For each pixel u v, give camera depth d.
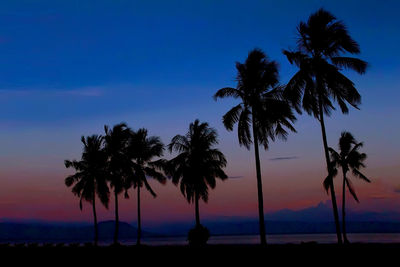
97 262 27.91
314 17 29.48
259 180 32.25
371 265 21.22
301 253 26.16
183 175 44.72
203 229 41.84
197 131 45.84
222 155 45.50
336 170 45.66
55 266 27.20
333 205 28.44
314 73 29.12
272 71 33.31
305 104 29.48
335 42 29.05
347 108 29.38
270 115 32.19
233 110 33.44
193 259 26.67
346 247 28.55
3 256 33.62
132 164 51.00
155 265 25.33
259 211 31.73
